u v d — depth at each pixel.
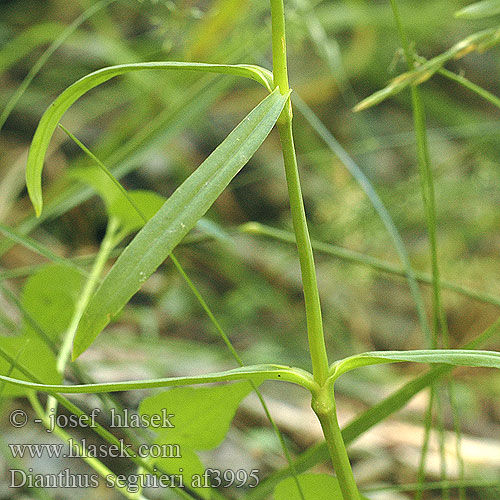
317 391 0.26
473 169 0.87
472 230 0.83
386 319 0.87
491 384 0.71
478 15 0.31
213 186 0.24
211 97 0.58
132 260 0.24
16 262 0.76
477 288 0.80
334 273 0.82
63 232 0.84
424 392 0.68
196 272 0.85
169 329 0.75
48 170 0.86
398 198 0.83
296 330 0.79
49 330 0.40
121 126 0.79
